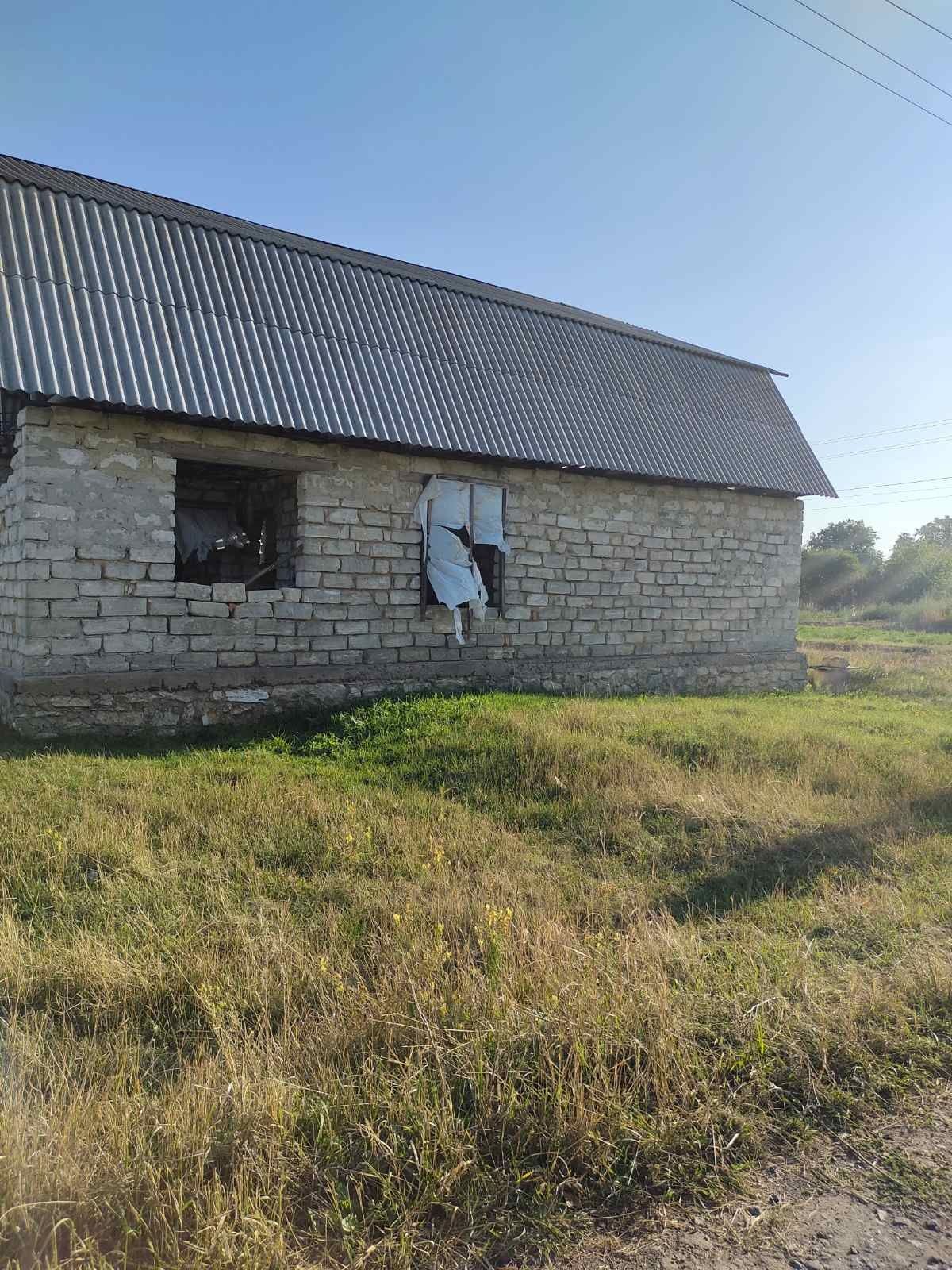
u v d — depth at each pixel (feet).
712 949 15.20
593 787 24.53
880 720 37.93
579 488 43.83
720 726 32.22
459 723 31.35
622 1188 9.62
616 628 45.39
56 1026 12.36
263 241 38.55
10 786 23.31
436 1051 11.06
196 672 32.91
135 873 17.70
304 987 13.26
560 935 14.58
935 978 13.85
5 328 29.30
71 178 39.68
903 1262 8.73
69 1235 8.26
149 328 32.48
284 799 22.86
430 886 17.66
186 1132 9.45
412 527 38.40
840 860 20.21
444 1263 8.57
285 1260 8.21
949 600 136.98
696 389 50.65
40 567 30.25
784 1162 10.19
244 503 43.01
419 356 39.55
